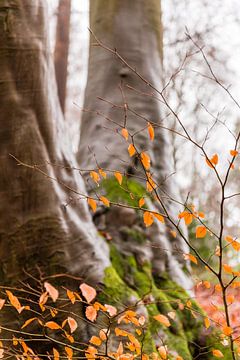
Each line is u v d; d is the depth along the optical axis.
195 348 4.24
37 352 3.66
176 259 4.93
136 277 4.43
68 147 4.16
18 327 3.67
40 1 3.93
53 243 3.75
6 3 3.74
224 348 4.23
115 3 5.98
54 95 4.07
